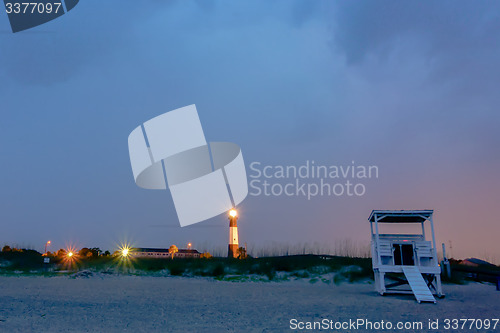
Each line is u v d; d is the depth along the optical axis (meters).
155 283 24.59
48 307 13.41
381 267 19.14
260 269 31.55
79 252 57.03
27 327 9.75
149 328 10.11
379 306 14.95
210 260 37.53
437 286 18.33
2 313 11.81
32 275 28.39
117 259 37.00
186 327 10.34
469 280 28.44
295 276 29.34
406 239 19.83
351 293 20.20
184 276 29.77
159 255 77.12
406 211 19.30
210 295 18.61
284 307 14.57
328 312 13.27
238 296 18.31
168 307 14.17
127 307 13.96
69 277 27.38
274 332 9.85
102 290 19.80
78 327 9.98
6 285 21.23
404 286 22.31
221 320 11.53
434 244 18.81
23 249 53.38
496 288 23.36
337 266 31.83
